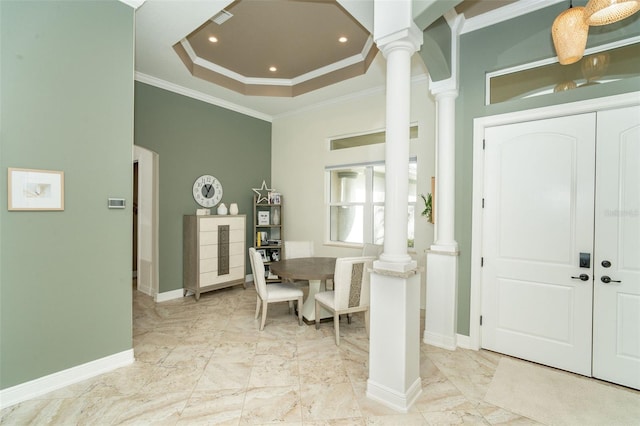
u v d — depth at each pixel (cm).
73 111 236
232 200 541
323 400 216
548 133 262
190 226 459
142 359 274
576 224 251
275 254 559
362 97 481
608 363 239
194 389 228
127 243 267
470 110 299
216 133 514
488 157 292
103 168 253
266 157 598
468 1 269
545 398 218
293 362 269
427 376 247
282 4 311
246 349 294
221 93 488
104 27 252
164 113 447
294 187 571
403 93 219
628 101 227
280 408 206
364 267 312
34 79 218
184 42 383
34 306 219
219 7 278
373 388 218
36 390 219
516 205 278
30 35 216
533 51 268
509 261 282
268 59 433
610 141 237
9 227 209
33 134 218
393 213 220
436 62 277
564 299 256
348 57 429
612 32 236
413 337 217
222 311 404
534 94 275
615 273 236
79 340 240
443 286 302
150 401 213
